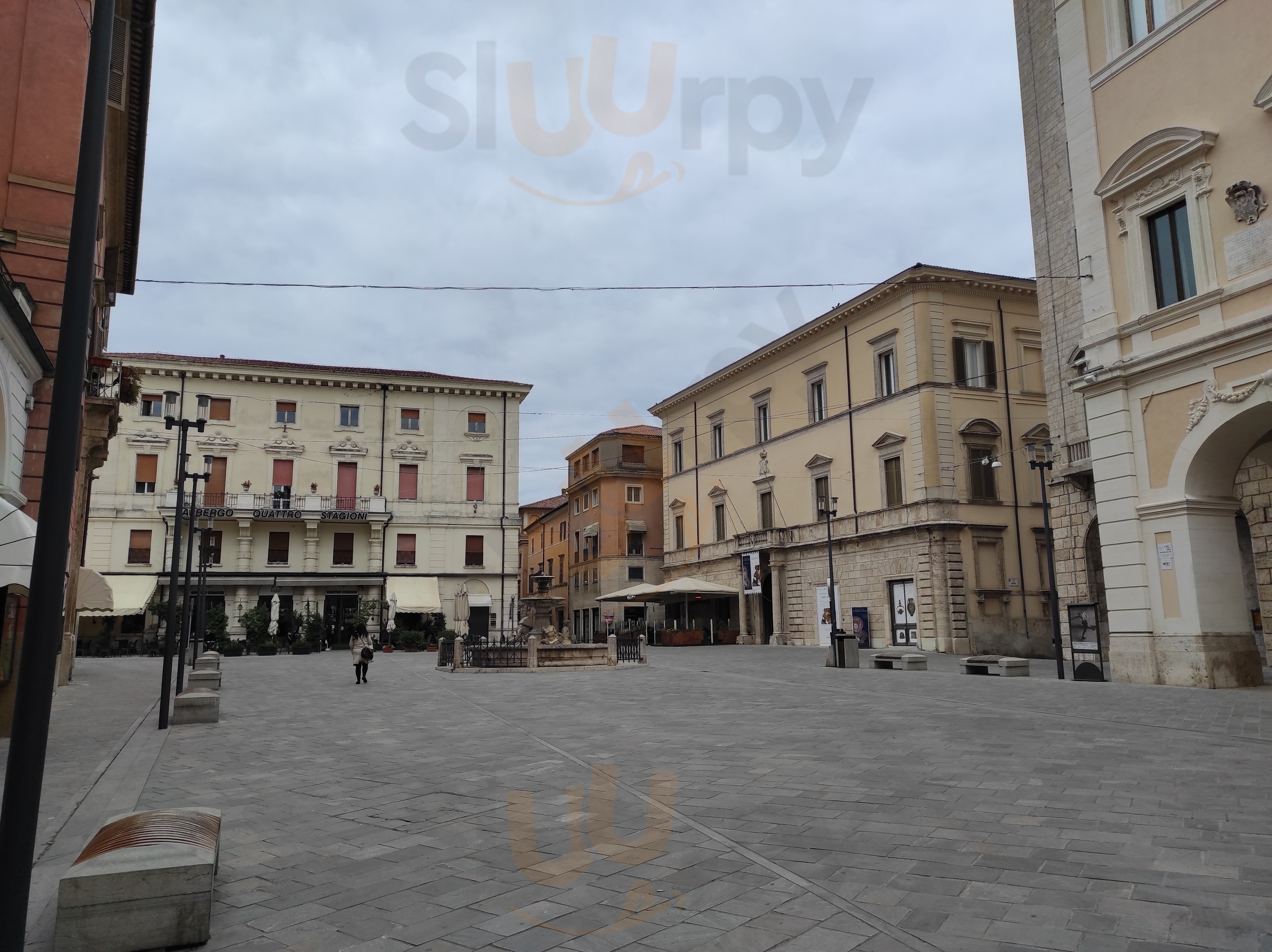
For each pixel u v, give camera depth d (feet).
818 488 121.60
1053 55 81.25
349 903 15.38
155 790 25.75
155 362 139.44
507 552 152.66
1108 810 20.70
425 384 152.66
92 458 64.13
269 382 146.30
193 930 13.52
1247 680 50.49
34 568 11.45
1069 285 79.10
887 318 110.93
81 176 12.54
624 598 116.16
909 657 72.23
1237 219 48.78
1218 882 15.34
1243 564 76.23
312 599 142.72
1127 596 55.06
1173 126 52.31
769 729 36.17
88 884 13.24
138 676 75.61
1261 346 47.52
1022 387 110.42
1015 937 13.11
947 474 103.65
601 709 46.19
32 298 42.63
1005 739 31.96
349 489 148.25
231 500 141.28
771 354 129.18
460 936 13.64
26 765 10.99
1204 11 50.96
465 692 59.52
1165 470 53.11
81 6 52.29
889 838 18.69
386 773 28.09
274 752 32.91
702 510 142.92
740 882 15.92
